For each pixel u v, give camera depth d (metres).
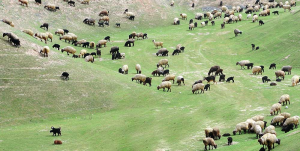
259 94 74.31
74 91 70.19
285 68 90.25
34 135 53.00
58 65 77.62
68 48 96.69
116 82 78.06
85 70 79.81
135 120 60.28
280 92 74.19
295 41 109.38
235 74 91.62
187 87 80.94
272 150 40.78
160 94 74.94
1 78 67.38
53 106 64.94
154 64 101.94
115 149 47.44
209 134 49.72
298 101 66.12
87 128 56.78
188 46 119.62
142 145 48.44
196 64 101.94
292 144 40.50
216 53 112.50
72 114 64.25
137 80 84.12
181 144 48.19
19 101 63.62
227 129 54.06
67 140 51.12
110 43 121.19
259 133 48.47
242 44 118.38
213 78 83.38
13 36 77.38
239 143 46.47
